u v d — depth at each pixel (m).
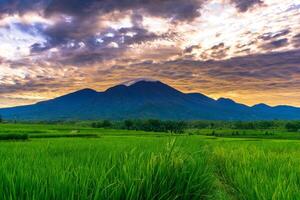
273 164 11.16
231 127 186.75
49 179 4.93
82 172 5.52
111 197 4.77
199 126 192.00
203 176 6.46
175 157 6.29
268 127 183.62
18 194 4.64
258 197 6.02
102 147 20.27
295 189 5.98
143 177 5.30
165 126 142.12
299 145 32.16
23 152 14.06
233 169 10.57
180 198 5.72
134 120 157.12
